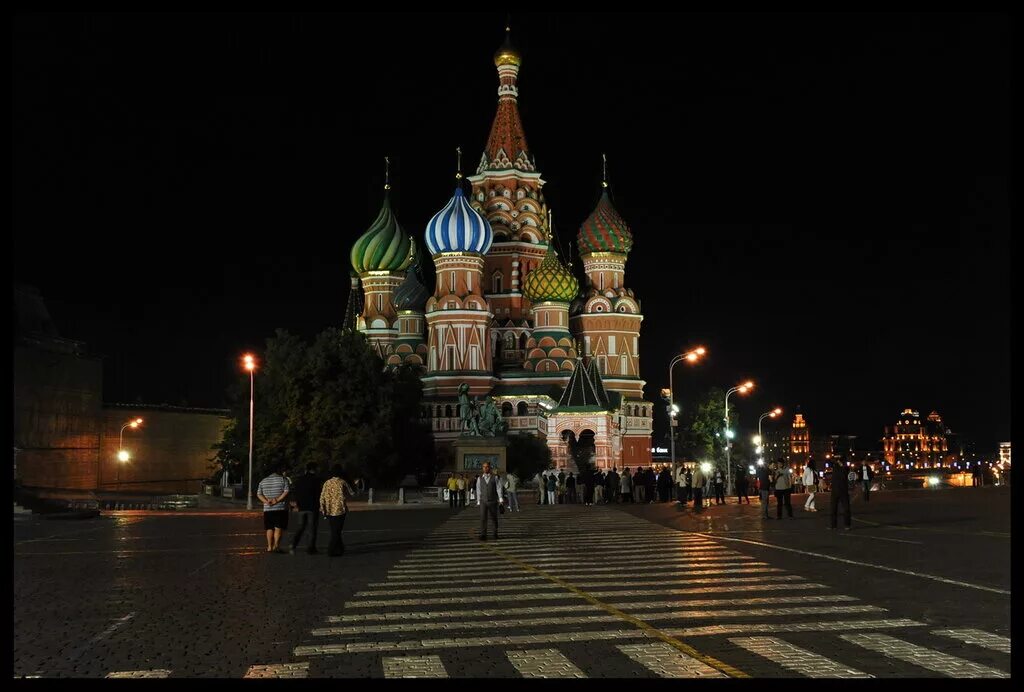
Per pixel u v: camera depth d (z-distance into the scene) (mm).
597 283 118562
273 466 76625
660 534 31625
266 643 13156
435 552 26516
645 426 115312
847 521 32125
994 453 153000
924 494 62219
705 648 12305
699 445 133875
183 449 99625
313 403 77625
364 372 80688
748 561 22266
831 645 12375
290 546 28734
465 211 111750
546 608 15734
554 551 26062
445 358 109875
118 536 33719
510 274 124312
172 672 11422
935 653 11844
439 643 12930
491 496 30719
